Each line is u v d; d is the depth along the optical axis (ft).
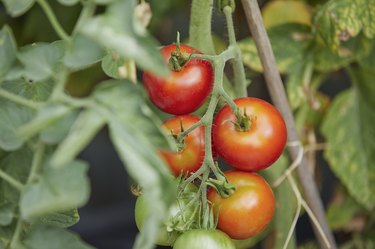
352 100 4.09
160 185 1.89
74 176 1.97
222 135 2.53
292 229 3.20
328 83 5.49
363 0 3.51
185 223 2.48
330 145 4.09
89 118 1.90
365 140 4.09
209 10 2.90
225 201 2.54
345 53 3.77
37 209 1.92
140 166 1.87
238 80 2.81
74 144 1.85
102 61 2.68
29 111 2.19
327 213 4.47
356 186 4.08
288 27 3.81
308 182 3.47
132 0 1.93
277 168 3.57
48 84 2.37
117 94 1.97
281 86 3.19
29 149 2.35
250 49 3.71
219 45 4.05
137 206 2.55
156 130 1.95
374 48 3.84
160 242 2.52
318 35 3.67
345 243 4.61
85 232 6.25
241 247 3.84
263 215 2.57
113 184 6.47
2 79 2.16
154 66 1.90
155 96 2.56
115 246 6.19
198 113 3.03
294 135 3.29
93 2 2.04
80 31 1.93
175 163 2.53
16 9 2.18
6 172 2.36
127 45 1.90
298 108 4.07
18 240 2.17
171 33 5.25
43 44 2.17
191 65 2.55
